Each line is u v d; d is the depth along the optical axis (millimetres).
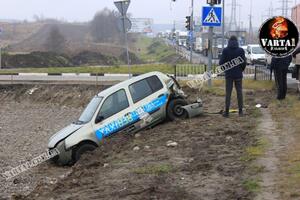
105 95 14531
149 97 14992
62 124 24500
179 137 12789
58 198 8531
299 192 7391
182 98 15742
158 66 40688
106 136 14195
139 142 12898
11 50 83750
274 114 14766
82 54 72875
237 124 13727
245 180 8328
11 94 33375
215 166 9500
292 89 21125
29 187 12227
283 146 10461
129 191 8359
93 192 8633
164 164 10133
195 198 7699
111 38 100812
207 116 15625
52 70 43844
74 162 13891
